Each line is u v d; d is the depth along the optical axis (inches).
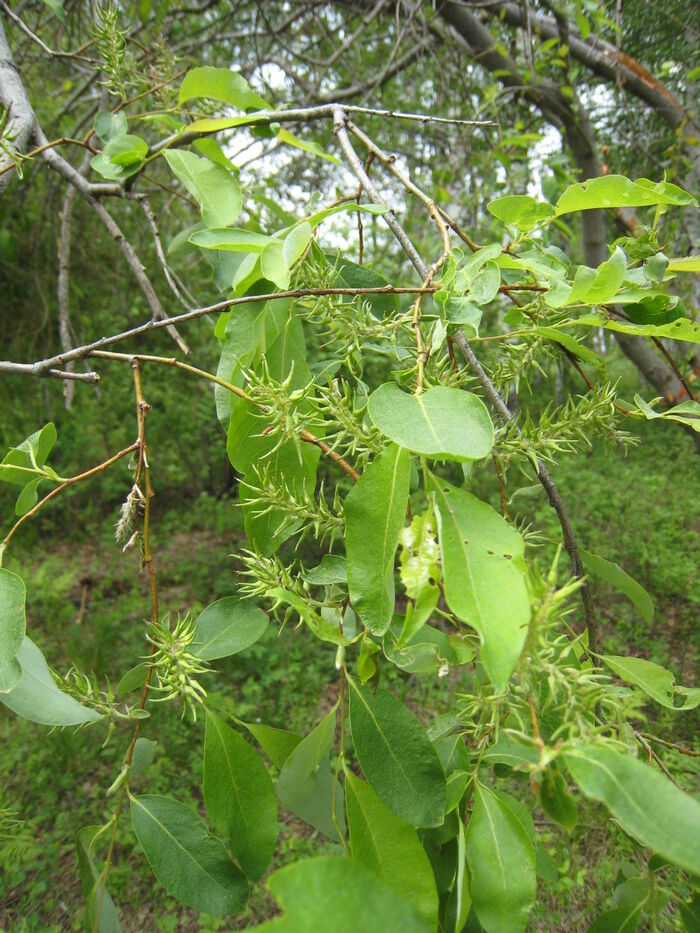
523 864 8.9
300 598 9.8
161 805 10.6
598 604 63.1
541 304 11.7
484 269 10.2
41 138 21.5
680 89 51.3
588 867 36.7
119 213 53.4
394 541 8.3
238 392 10.0
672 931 22.5
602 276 9.6
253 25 52.7
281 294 11.1
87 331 59.7
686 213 41.2
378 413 8.2
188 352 17.7
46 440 11.6
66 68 54.1
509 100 47.4
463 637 9.3
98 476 88.1
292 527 11.2
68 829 43.1
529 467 11.9
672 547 68.7
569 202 11.4
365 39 53.1
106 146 15.8
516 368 12.0
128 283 58.9
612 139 56.8
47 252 49.4
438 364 9.6
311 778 10.9
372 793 9.5
